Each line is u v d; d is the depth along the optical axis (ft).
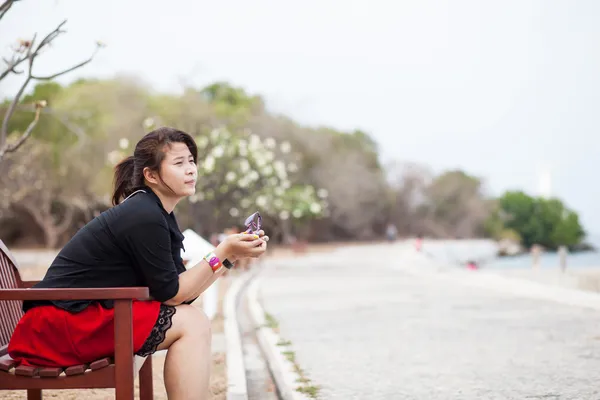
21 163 103.91
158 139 11.35
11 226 145.69
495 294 44.52
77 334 10.44
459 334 27.55
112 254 10.80
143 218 10.75
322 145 186.19
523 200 263.49
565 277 77.05
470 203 244.01
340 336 27.66
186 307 11.05
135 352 10.55
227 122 138.31
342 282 59.36
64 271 10.85
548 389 17.71
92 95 126.72
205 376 10.75
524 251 243.19
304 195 98.53
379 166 221.25
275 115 171.83
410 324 30.86
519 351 23.35
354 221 198.70
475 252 197.57
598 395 16.97
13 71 17.42
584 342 24.84
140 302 10.75
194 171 11.54
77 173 122.93
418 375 19.80
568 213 266.77
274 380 20.43
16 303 13.29
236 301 44.21
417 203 233.35
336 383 18.86
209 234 89.61
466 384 18.51
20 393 17.22
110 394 17.17
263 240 11.66
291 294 47.88
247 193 87.71
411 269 78.79
